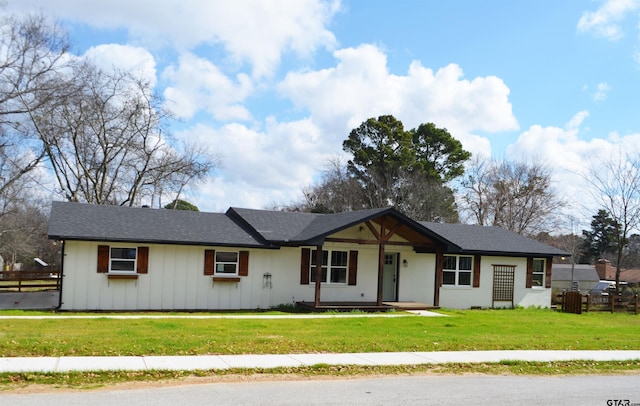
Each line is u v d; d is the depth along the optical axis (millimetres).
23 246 42812
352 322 18609
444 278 27062
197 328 15508
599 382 10867
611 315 26953
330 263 25156
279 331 15500
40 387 8812
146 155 40344
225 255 23281
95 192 38406
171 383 9391
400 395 9078
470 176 51625
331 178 53719
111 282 21344
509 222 48875
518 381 10648
